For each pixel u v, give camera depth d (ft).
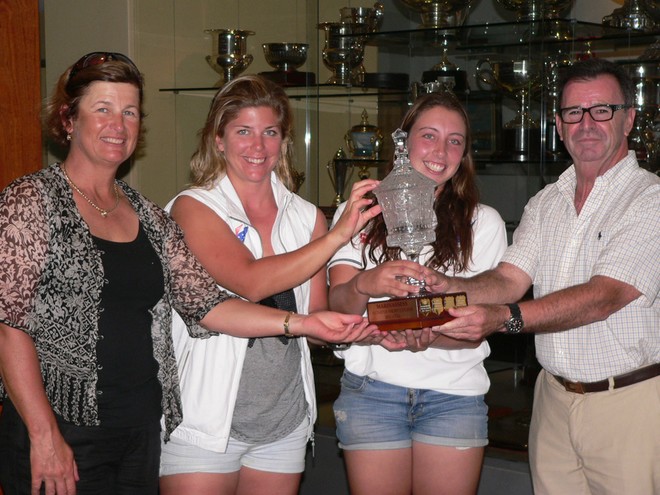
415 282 8.50
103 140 7.37
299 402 8.77
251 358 8.44
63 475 7.02
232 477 8.54
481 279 8.98
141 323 7.51
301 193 14.16
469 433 8.86
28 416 6.93
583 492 8.94
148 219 7.81
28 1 10.71
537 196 9.39
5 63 10.61
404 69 14.05
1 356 7.00
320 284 9.23
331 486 12.87
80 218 7.21
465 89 13.29
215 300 8.18
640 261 8.22
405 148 8.48
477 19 13.78
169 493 8.40
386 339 8.58
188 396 8.38
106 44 14.55
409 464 9.02
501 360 13.16
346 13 14.06
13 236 6.89
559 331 8.34
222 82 14.85
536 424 9.27
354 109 14.37
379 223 9.30
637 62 12.09
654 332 8.41
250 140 8.61
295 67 14.32
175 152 14.94
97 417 7.23
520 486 11.67
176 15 14.88
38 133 10.84
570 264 8.83
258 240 8.71
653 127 11.94
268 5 15.53
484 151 13.12
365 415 8.95
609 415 8.50
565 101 8.77
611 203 8.64
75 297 7.11
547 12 12.75
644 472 8.43
